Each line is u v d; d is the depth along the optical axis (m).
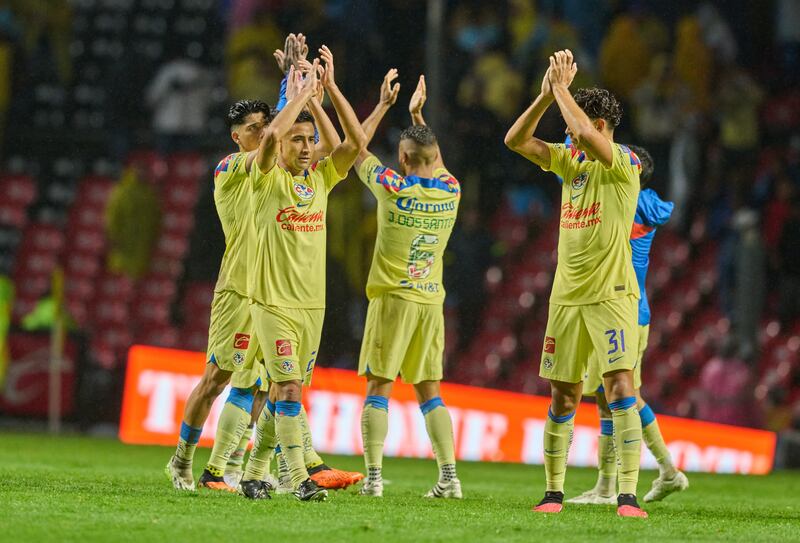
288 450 26.08
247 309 27.77
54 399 60.50
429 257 29.16
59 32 80.56
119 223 70.56
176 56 81.56
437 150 29.22
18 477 31.22
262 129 28.39
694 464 52.94
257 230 26.55
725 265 61.25
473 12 71.50
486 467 49.03
